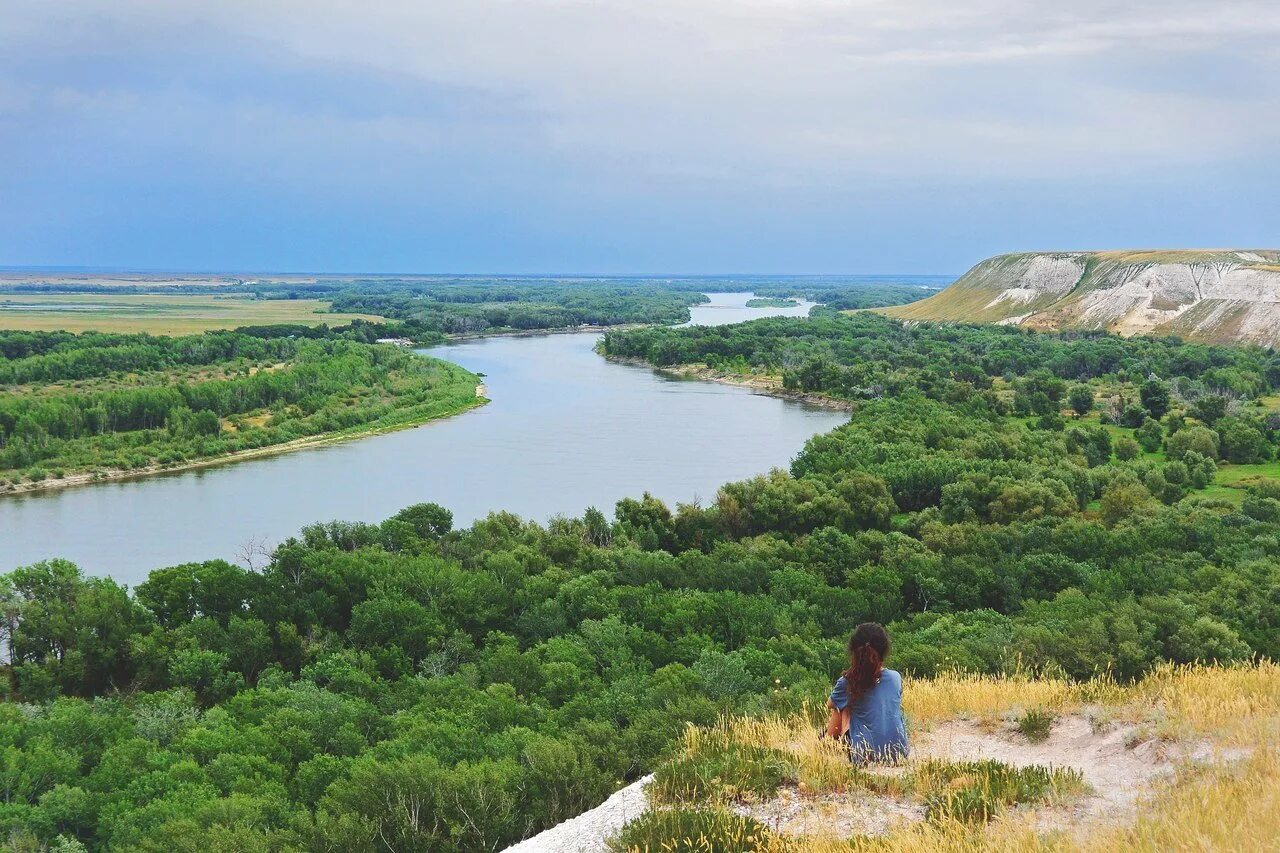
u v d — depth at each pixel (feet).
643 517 306.76
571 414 569.23
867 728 43.52
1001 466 359.05
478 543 273.95
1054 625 162.20
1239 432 433.07
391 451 465.06
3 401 484.33
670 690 144.56
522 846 42.86
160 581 227.61
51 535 323.78
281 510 356.79
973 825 35.76
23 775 128.26
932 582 238.48
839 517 312.50
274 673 193.98
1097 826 34.06
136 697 195.42
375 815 87.81
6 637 212.84
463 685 166.30
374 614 211.00
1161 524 282.77
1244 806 32.94
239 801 110.22
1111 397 602.03
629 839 37.40
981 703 58.80
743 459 444.55
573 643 195.00
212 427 489.26
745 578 248.93
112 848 104.94
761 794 42.06
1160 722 47.88
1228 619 185.16
